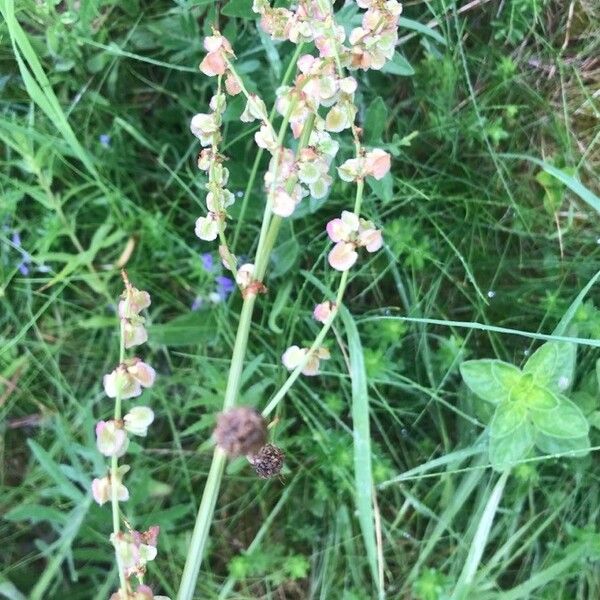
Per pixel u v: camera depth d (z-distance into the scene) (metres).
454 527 0.24
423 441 0.24
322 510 0.24
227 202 0.18
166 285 0.25
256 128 0.22
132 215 0.24
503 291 0.24
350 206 0.24
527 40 0.24
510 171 0.24
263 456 0.17
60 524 0.23
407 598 0.23
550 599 0.22
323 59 0.16
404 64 0.22
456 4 0.24
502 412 0.20
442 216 0.24
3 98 0.24
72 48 0.23
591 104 0.23
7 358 0.24
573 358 0.20
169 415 0.24
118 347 0.25
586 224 0.24
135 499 0.22
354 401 0.20
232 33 0.23
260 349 0.24
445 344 0.23
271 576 0.23
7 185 0.25
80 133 0.24
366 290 0.23
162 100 0.25
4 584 0.22
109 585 0.23
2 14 0.22
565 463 0.23
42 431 0.24
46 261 0.25
